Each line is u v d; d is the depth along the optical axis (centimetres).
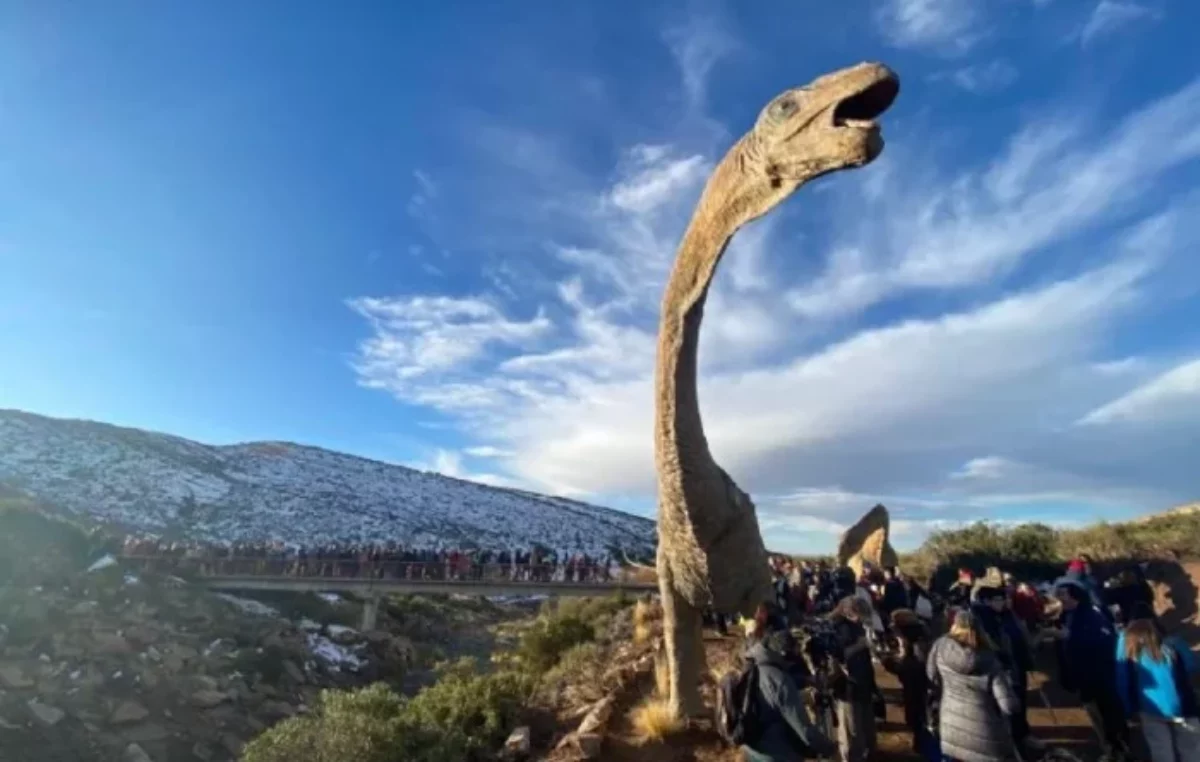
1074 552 2073
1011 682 520
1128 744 716
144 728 1839
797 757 495
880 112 515
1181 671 571
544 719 1163
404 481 10488
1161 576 1440
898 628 751
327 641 2962
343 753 910
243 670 2383
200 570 3241
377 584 3192
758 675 504
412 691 2634
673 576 827
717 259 654
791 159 542
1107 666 721
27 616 2145
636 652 1391
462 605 4662
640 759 843
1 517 2792
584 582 3158
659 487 764
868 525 2097
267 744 912
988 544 2214
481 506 9856
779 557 1947
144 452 8075
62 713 1750
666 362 715
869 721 711
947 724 525
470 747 1038
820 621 760
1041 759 524
